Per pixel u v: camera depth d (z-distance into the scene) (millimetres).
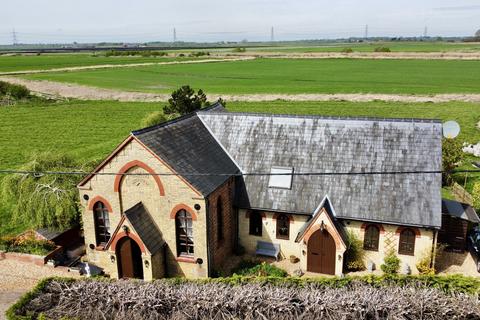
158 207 28344
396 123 31359
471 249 31625
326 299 21906
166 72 163125
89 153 61375
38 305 22734
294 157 32219
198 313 21969
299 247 31031
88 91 121312
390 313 21391
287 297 22109
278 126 34031
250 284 23500
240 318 21734
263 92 112312
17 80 141625
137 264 29422
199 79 142000
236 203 31562
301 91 112312
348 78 134875
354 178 30047
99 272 29562
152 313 21953
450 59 187875
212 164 30891
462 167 50344
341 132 32312
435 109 87062
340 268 28547
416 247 28234
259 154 33156
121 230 27469
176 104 57062
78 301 22766
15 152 62906
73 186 33562
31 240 31656
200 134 33656
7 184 34688
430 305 21609
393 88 112625
